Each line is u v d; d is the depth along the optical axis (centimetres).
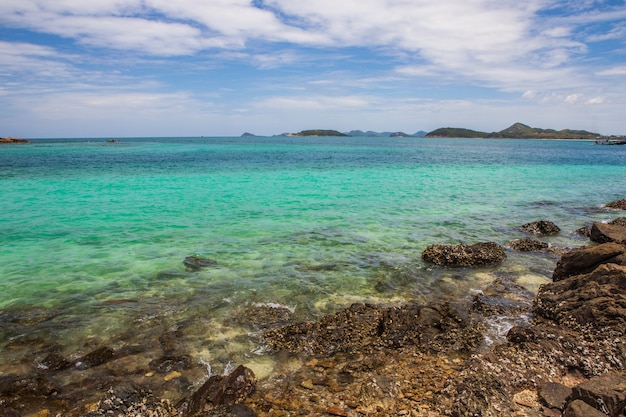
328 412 681
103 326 984
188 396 742
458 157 8406
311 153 9462
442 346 913
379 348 904
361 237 1820
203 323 1010
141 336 943
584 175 4788
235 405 660
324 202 2678
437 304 1098
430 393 733
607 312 966
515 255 1611
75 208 2339
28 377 762
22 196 2722
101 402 662
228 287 1233
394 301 1173
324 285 1270
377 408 689
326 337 940
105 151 9038
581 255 1230
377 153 9875
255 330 984
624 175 4822
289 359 862
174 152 9100
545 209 2617
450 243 1770
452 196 3031
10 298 1127
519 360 836
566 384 773
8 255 1485
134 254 1522
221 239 1745
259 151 10156
